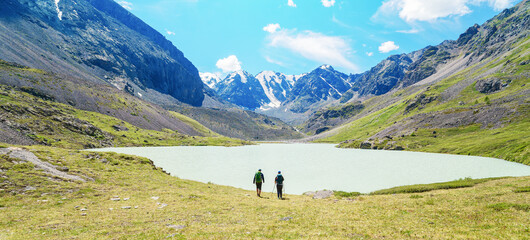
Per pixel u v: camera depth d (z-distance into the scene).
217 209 24.06
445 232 14.90
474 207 20.14
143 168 43.91
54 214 20.42
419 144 174.62
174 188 34.44
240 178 69.50
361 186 57.16
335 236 14.98
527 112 157.12
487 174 68.75
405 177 68.44
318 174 77.19
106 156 44.62
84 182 30.86
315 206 25.92
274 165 103.81
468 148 134.38
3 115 143.88
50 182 28.19
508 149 107.88
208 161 118.00
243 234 15.69
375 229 16.16
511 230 14.26
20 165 30.25
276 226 17.78
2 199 22.69
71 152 42.81
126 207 23.61
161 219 20.02
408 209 21.66
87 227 17.50
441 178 65.44
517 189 24.78
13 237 14.96
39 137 137.75
